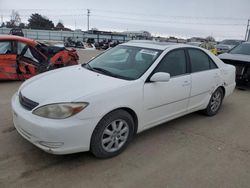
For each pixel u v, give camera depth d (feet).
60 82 11.93
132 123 12.23
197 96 16.01
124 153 12.25
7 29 185.37
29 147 12.14
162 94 13.32
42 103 10.35
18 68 24.76
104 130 11.11
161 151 12.71
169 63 14.07
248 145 14.07
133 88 11.91
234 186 10.39
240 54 29.32
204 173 11.11
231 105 21.48
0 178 9.86
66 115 10.05
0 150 11.76
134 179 10.36
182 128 15.76
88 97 10.41
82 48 108.06
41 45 27.04
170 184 10.21
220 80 17.61
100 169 10.84
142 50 14.58
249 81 27.32
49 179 10.00
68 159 11.39
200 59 16.35
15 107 11.31
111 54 15.43
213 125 16.60
